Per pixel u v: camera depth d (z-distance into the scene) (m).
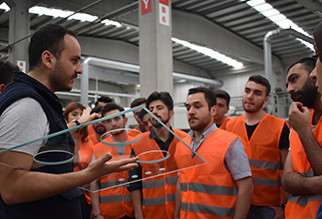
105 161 0.75
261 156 2.03
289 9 9.66
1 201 0.87
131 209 1.78
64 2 7.20
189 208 1.60
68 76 0.91
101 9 7.40
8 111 0.75
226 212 1.50
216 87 18.86
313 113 1.23
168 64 4.41
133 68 12.92
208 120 1.71
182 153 1.28
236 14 10.99
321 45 0.55
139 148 0.84
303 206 1.12
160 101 1.87
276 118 2.11
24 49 7.62
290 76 1.32
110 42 13.48
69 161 0.76
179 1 9.82
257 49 14.66
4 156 0.70
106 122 0.74
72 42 0.90
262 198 1.98
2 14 8.54
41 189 0.72
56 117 0.86
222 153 1.56
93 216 1.54
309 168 1.15
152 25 4.34
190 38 10.93
